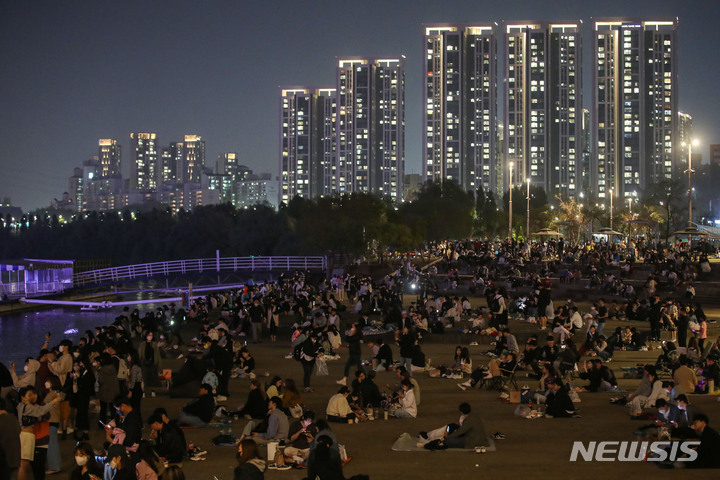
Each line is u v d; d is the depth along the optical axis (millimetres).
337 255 100438
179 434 15719
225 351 23453
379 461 16094
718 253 83125
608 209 177750
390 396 22375
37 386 19703
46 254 152125
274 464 15914
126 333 29156
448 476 14945
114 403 17969
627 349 34312
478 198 155625
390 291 50375
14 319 74750
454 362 28859
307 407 22203
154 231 148125
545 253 82500
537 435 18266
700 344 32531
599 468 15414
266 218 135875
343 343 37062
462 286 63000
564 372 25609
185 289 88375
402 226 102062
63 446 17984
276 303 45688
